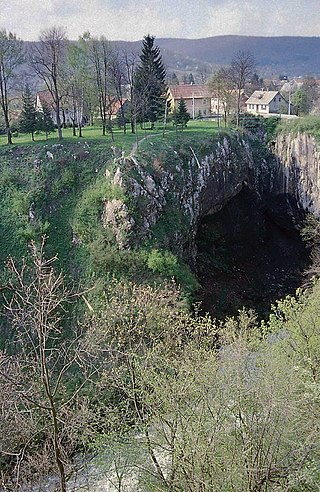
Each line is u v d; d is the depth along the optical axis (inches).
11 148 1883.6
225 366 597.0
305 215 2308.1
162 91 2598.4
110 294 1412.4
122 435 647.1
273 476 526.3
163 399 579.5
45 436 787.4
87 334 942.4
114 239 1593.3
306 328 746.2
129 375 761.0
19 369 656.4
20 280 539.2
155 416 604.1
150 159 1780.3
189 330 802.8
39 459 743.7
